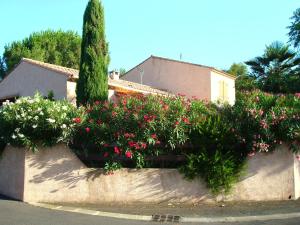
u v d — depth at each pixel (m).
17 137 11.33
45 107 11.40
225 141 12.20
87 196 11.62
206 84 31.91
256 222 9.77
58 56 43.94
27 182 11.48
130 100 12.11
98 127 11.48
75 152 11.84
